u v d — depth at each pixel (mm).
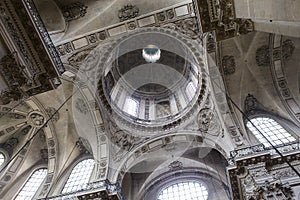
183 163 19719
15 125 21203
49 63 10031
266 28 9055
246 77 18469
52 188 17750
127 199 18188
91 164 19188
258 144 14031
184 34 17547
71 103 19578
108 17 17875
